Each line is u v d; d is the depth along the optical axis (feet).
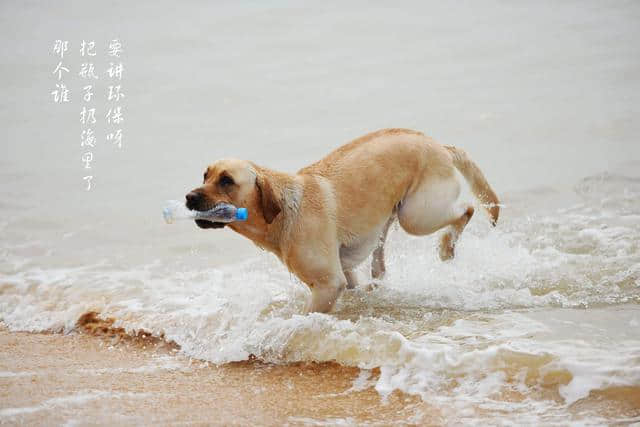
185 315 21.97
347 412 16.48
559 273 23.38
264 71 46.62
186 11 58.39
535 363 17.39
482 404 16.42
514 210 29.04
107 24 56.18
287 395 17.51
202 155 35.73
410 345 18.66
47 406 16.80
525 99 40.09
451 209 22.68
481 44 48.65
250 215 20.06
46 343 21.16
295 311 21.98
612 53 45.32
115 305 23.08
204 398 17.38
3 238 28.53
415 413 16.26
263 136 37.68
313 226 20.43
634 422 15.24
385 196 21.56
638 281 22.31
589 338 18.61
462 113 38.99
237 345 20.02
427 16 54.70
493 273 23.79
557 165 32.58
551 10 54.24
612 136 34.91
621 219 27.30
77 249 27.61
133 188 32.68
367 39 51.11
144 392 17.70
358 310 21.80
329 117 39.68
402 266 24.91
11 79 46.50
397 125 38.01
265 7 58.13
